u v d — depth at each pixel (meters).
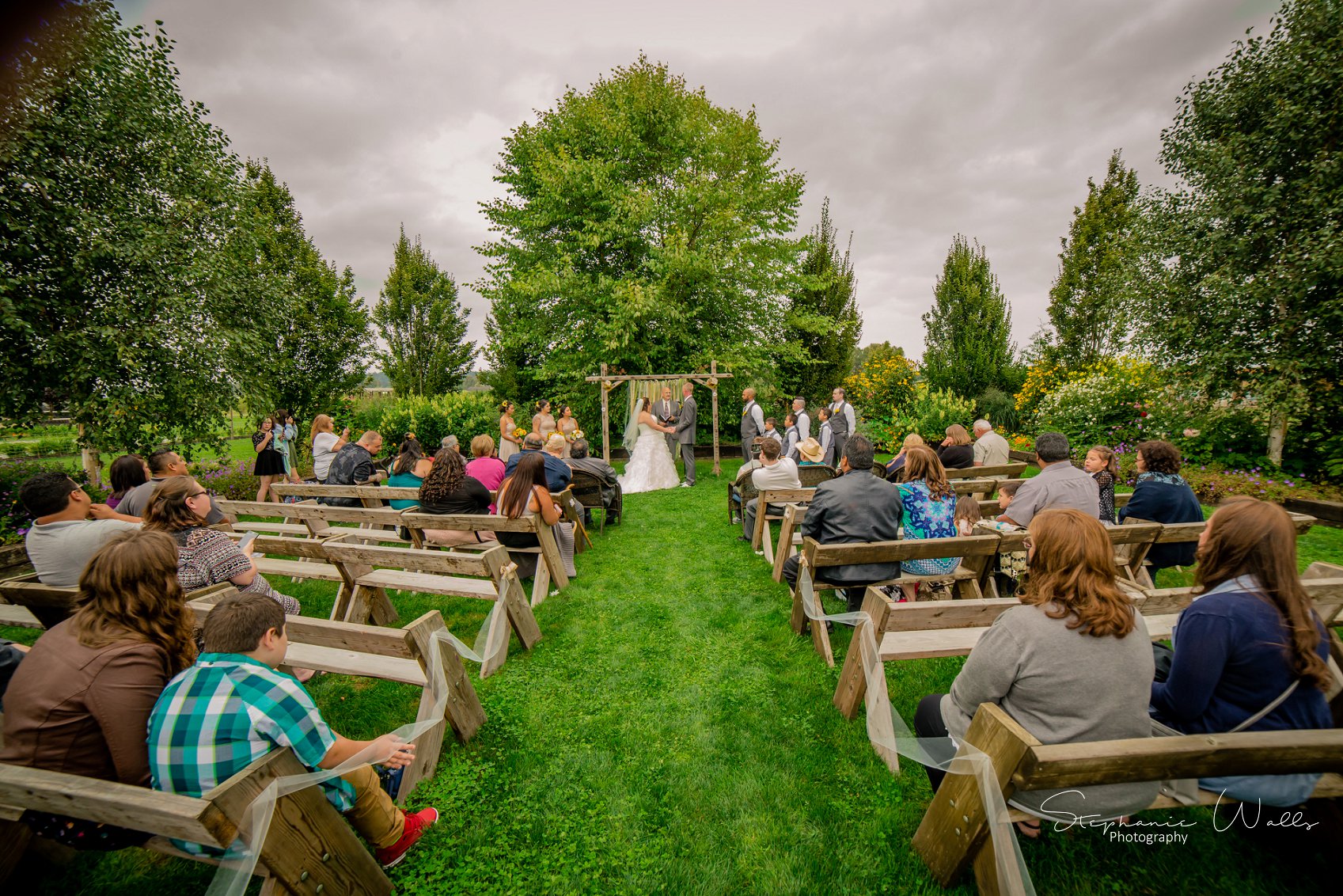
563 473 5.73
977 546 3.30
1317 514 6.84
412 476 6.20
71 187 8.24
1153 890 1.98
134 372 8.47
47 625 3.14
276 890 1.57
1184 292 9.02
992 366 16.39
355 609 4.07
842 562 3.25
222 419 9.83
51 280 8.18
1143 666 1.71
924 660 3.55
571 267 12.70
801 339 15.49
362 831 2.10
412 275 24.97
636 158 13.38
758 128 13.47
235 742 1.63
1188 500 3.97
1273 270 7.93
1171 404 9.77
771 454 5.68
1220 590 1.79
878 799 2.45
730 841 2.28
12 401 7.85
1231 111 8.46
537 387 18.89
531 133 14.11
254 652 1.78
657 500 8.84
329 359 14.89
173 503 3.05
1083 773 1.52
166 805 1.36
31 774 1.50
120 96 8.50
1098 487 4.33
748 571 5.39
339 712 3.17
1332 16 7.61
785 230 14.17
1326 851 1.95
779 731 2.96
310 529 4.94
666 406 10.52
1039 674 1.73
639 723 3.07
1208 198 8.70
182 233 9.05
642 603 4.68
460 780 2.63
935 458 3.90
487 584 3.88
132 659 1.77
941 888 2.01
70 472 8.47
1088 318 16.55
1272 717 1.73
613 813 2.44
